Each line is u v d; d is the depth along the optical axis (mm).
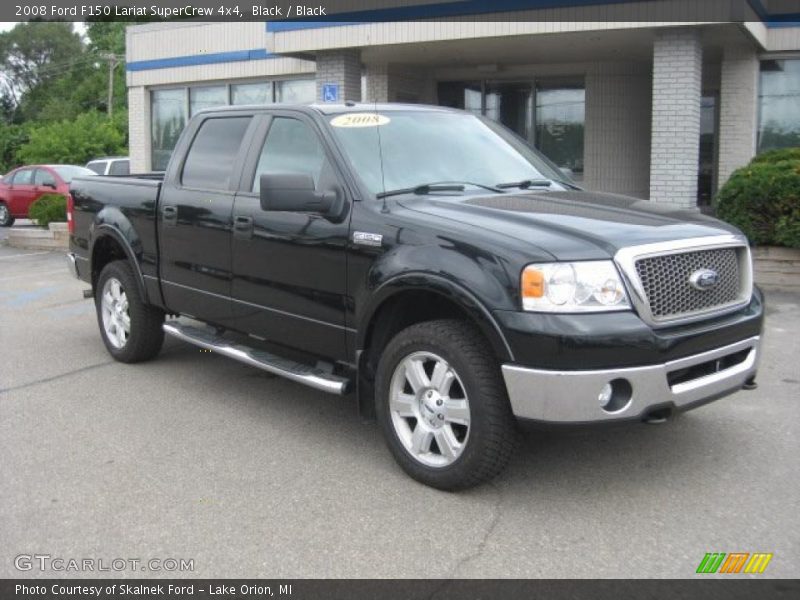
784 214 9586
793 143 13430
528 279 3826
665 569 3504
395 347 4375
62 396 6016
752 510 4047
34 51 86625
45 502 4211
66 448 4965
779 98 13406
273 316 5238
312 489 4352
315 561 3609
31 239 15336
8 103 85875
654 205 4895
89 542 3795
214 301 5738
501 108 16625
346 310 4695
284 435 5180
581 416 3787
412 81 16453
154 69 19266
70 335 8078
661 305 3994
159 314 6703
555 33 12117
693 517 3977
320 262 4812
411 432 4449
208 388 6203
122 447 4977
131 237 6492
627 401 3828
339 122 5125
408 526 3918
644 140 15516
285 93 17672
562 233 4035
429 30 12875
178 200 5980
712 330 4074
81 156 43125
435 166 5137
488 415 4000
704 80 15227
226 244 5516
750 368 4398
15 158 55469
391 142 5160
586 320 3770
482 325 3936
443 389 4211
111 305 6957
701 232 4270
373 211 4594
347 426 5352
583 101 15859
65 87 76188
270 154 5422
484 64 15680
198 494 4297
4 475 4555
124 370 6715
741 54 13211
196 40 18438
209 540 3803
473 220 4270
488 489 4312
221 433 5219
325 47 13773
